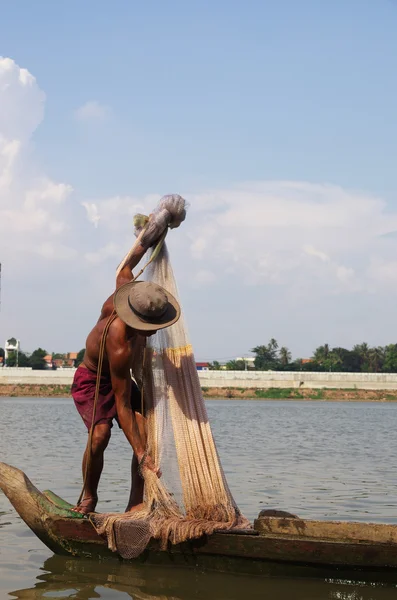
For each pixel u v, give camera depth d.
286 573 7.86
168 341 8.93
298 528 7.91
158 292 8.24
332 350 168.12
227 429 42.06
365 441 32.88
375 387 105.88
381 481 17.02
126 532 8.20
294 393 105.50
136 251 9.05
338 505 13.28
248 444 29.73
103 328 8.57
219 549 8.00
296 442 31.53
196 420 8.79
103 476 16.62
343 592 7.46
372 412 73.06
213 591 7.50
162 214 9.16
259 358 162.12
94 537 8.43
